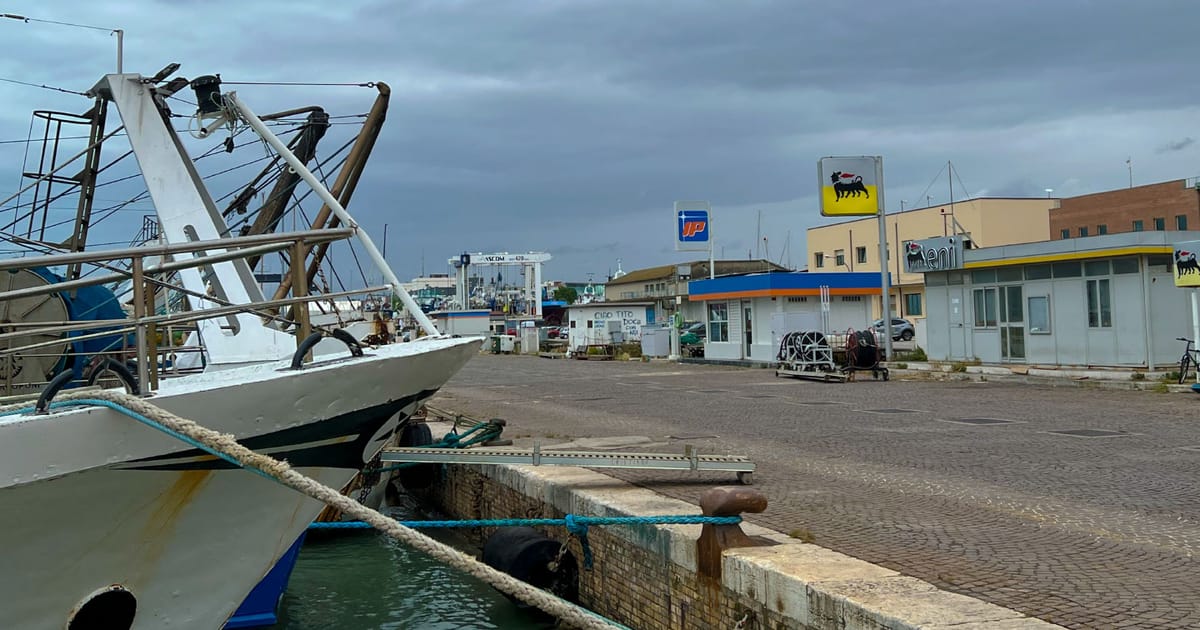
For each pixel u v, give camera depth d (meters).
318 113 13.13
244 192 13.04
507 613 10.27
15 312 8.81
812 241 55.19
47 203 10.94
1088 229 46.47
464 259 67.00
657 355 41.59
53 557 6.00
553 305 81.38
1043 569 6.74
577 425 16.91
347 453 7.13
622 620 9.04
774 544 7.47
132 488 6.06
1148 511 8.72
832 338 27.19
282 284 11.89
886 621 5.48
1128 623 5.52
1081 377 21.39
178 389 6.30
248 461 5.27
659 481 10.88
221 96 10.54
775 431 15.30
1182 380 19.61
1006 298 24.53
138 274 6.17
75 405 5.85
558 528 10.47
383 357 7.13
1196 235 21.02
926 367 25.91
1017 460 11.78
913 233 47.66
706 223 45.69
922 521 8.44
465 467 14.48
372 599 10.91
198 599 6.70
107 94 10.38
